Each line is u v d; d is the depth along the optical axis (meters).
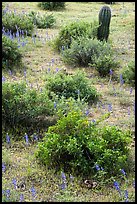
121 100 7.79
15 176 5.26
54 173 5.32
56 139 5.46
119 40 11.95
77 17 15.30
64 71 9.26
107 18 10.95
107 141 5.50
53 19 13.63
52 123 6.50
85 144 5.43
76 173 5.30
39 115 6.48
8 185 5.06
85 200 4.88
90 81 8.46
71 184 5.11
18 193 4.93
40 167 5.43
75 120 5.60
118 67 9.67
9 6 16.05
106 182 5.16
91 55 9.76
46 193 4.97
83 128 5.56
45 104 6.46
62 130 5.56
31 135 6.22
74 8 17.12
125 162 5.39
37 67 9.47
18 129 6.32
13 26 12.00
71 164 5.31
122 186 5.13
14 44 9.43
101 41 10.41
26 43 10.91
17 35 11.15
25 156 5.70
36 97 6.52
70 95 7.53
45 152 5.40
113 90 8.31
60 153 5.41
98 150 5.33
